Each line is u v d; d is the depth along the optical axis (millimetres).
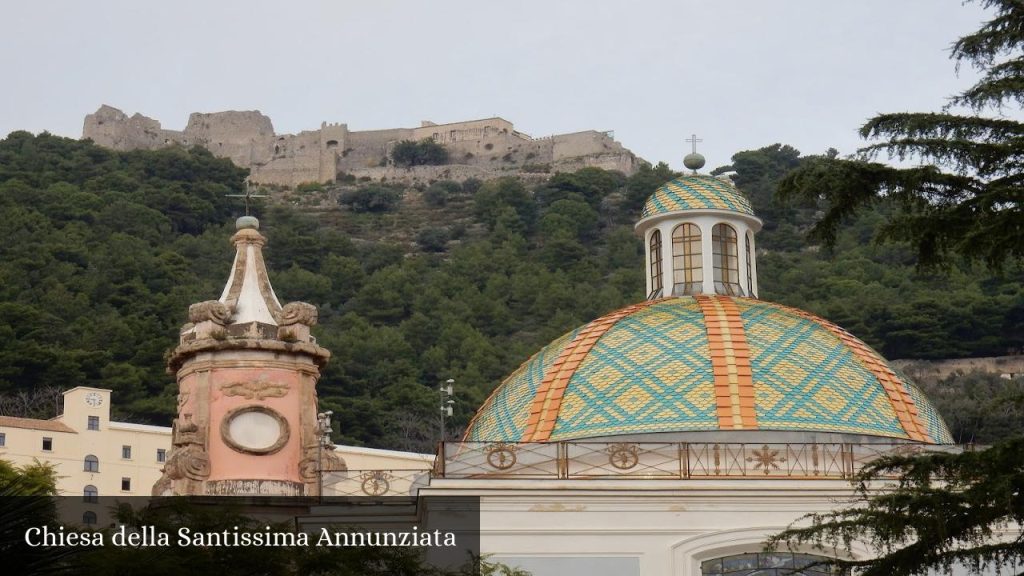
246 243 87938
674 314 84625
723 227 92250
